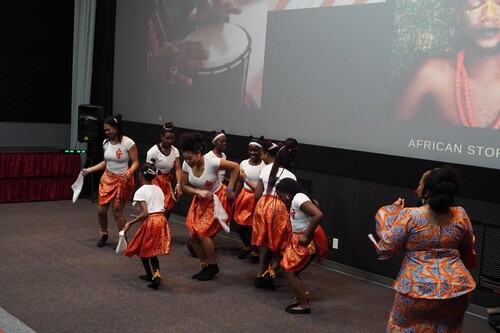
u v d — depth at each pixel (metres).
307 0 6.53
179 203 8.21
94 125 8.73
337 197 6.27
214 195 5.46
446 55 5.43
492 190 5.09
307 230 4.55
